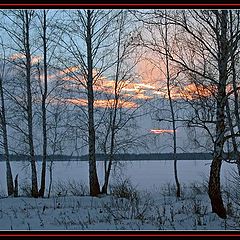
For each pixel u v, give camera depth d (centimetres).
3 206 1583
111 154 2112
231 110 1147
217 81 1172
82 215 1321
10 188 2166
